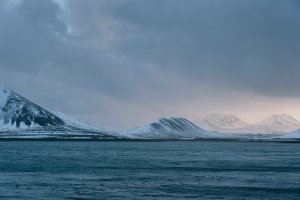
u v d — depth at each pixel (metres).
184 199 79.19
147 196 82.06
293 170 133.75
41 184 98.25
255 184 99.06
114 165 151.62
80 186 94.94
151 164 157.50
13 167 140.38
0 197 80.88
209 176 115.75
